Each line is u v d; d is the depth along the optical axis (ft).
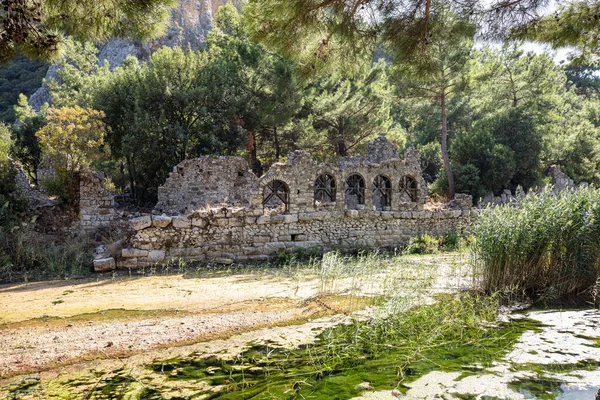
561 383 15.05
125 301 27.27
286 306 25.72
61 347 18.74
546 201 30.91
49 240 45.83
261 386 14.79
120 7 18.88
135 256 40.83
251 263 45.03
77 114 71.87
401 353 18.13
